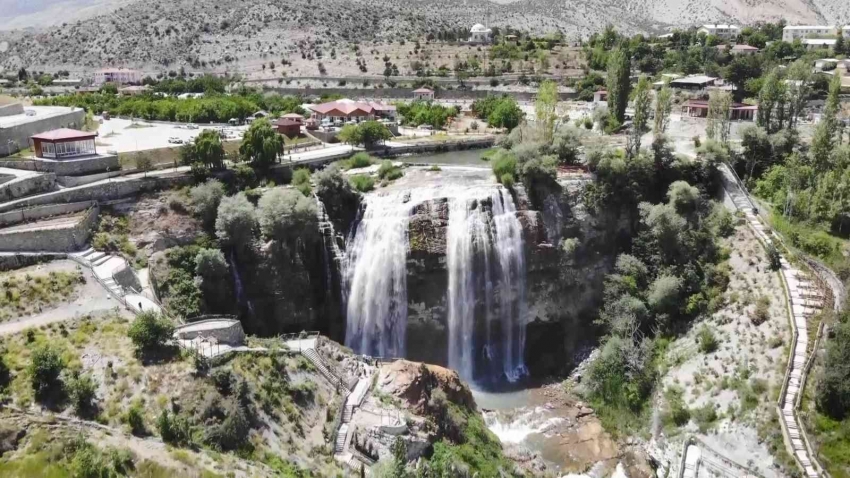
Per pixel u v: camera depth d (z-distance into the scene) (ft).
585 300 337.52
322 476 206.28
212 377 223.10
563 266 334.44
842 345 238.89
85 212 298.15
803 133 416.05
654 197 351.87
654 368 290.35
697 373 273.75
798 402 239.50
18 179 301.22
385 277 323.78
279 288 313.73
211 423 208.23
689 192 332.60
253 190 334.03
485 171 374.84
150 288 279.49
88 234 292.20
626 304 314.35
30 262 266.98
